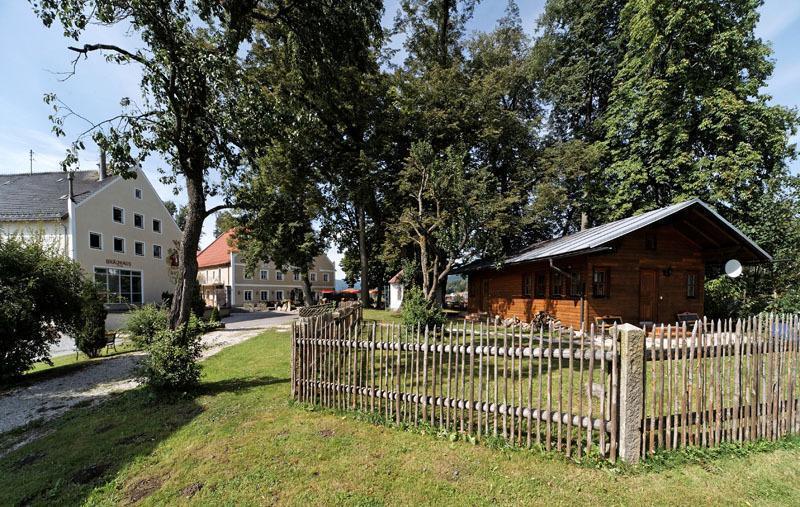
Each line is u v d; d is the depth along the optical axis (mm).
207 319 18047
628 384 3707
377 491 3436
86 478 3893
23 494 3641
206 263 44344
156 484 3709
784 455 3943
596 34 22406
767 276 14719
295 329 5898
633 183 18672
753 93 16000
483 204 15297
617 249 12445
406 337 4898
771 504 3150
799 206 14172
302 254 25984
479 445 4215
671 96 17219
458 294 42531
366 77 20125
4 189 24203
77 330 10438
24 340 8688
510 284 18016
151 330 7180
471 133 21922
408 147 22234
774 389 4367
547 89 23578
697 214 11922
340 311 11727
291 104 9164
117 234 25062
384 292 44062
